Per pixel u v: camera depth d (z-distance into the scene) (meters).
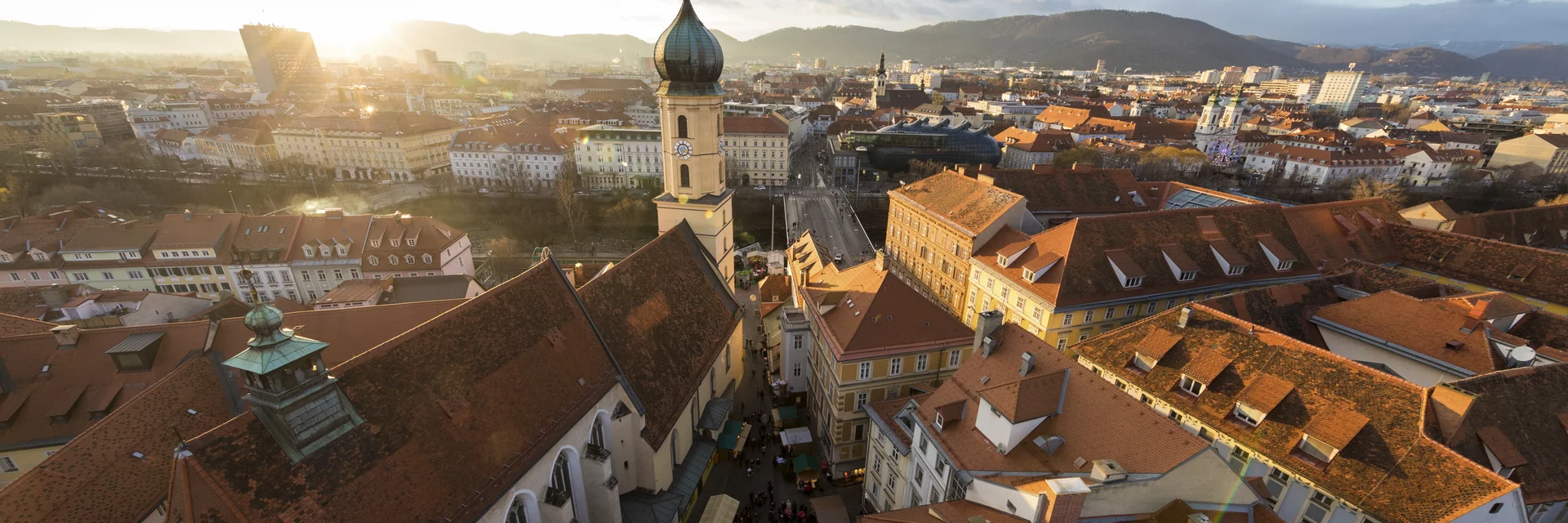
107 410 43.12
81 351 44.50
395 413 30.06
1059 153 179.88
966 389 39.78
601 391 40.16
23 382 43.34
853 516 51.75
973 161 185.75
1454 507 29.42
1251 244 68.50
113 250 89.06
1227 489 29.48
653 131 177.75
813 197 174.38
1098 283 61.66
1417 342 41.75
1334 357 37.84
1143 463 29.19
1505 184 159.75
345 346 46.25
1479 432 32.75
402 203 164.50
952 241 79.44
